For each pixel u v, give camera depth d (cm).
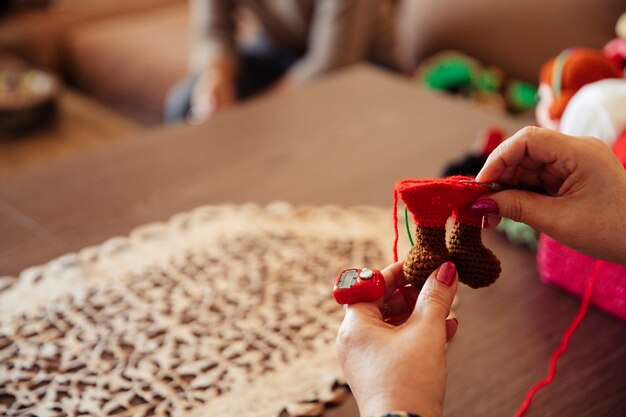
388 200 91
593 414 60
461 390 62
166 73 217
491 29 161
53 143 190
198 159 102
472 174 86
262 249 81
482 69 164
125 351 66
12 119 193
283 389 62
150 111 226
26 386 62
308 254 80
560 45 151
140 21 257
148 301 73
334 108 118
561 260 73
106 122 205
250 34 227
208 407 60
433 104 119
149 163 101
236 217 88
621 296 69
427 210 52
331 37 168
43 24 252
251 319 70
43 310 72
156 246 82
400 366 46
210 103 176
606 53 85
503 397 62
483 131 108
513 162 55
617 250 55
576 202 55
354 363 48
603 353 66
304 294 74
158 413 59
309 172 98
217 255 80
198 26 188
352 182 95
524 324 70
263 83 191
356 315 50
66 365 65
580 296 73
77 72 253
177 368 64
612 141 69
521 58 158
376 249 80
